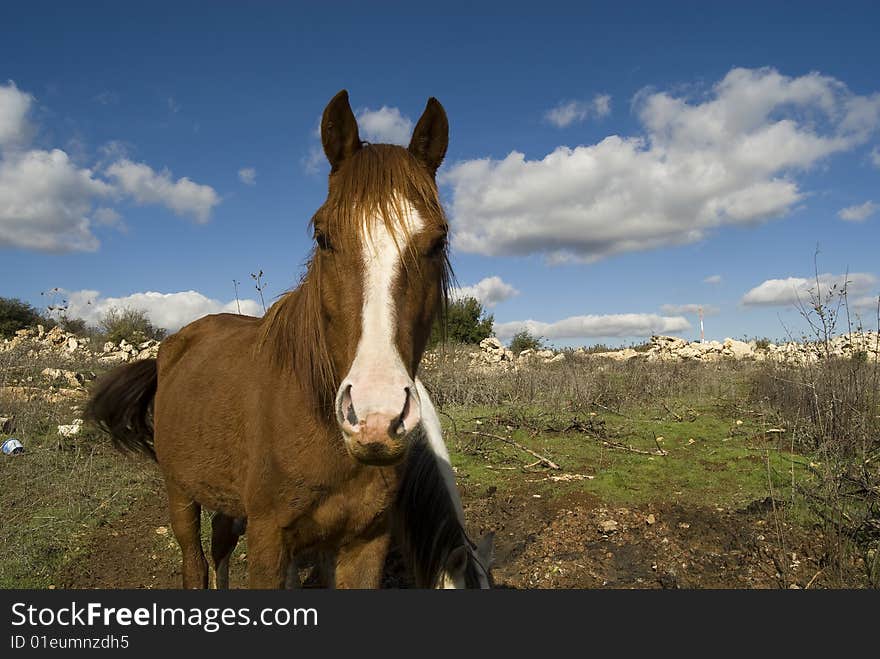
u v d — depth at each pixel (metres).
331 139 2.38
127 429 3.87
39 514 4.88
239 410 2.63
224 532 3.69
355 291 2.03
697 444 7.07
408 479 2.95
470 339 21.36
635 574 4.06
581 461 6.45
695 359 14.57
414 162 2.23
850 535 4.16
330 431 2.28
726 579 3.91
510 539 4.65
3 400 7.66
